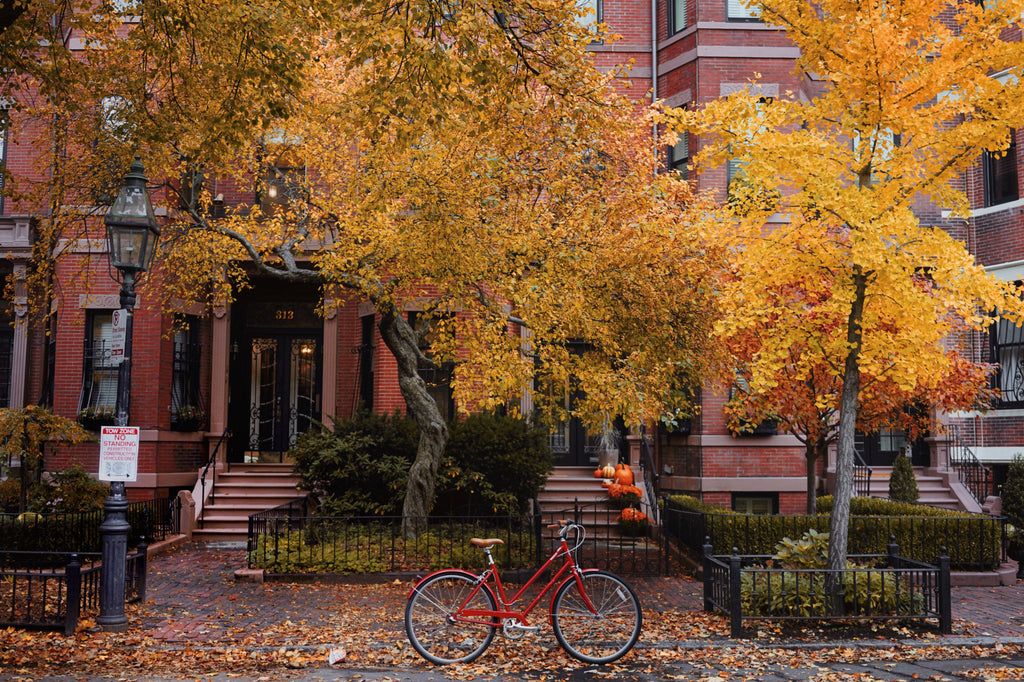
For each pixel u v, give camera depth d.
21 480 13.19
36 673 6.84
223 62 9.00
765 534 11.95
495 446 14.70
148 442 16.03
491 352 9.87
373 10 7.72
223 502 16.00
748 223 9.39
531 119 9.09
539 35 8.30
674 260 10.69
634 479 16.50
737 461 15.86
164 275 14.85
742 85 16.62
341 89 11.43
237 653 7.52
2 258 16.38
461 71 7.81
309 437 14.96
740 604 8.33
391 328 12.64
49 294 13.30
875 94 8.76
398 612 9.30
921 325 8.58
